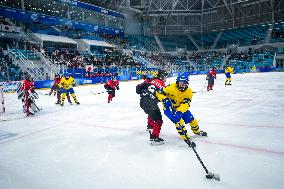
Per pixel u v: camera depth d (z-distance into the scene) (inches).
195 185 114.0
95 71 1026.1
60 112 335.6
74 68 967.6
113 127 234.5
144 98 183.5
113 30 1608.0
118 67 1187.3
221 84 740.7
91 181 122.0
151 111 176.2
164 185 115.3
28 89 315.0
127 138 195.0
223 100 394.0
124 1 1702.8
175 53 1921.8
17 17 1096.8
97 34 1521.9
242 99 398.6
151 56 1638.8
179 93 166.9
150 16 1878.7
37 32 1192.8
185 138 154.5
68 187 117.0
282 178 117.6
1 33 999.0
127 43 1678.2
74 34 1358.3
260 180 116.3
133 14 1820.9
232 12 1732.3
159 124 177.6
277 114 266.1
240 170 127.8
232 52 1796.3
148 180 120.8
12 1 1113.4
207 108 321.4
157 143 174.2
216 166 134.0
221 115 271.9
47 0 1266.0
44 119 287.4
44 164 146.0
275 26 1646.2
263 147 160.2
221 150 158.1
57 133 218.8
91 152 164.1
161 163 141.1
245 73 1371.8
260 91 509.4
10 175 132.6
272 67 1411.2
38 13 1187.9
